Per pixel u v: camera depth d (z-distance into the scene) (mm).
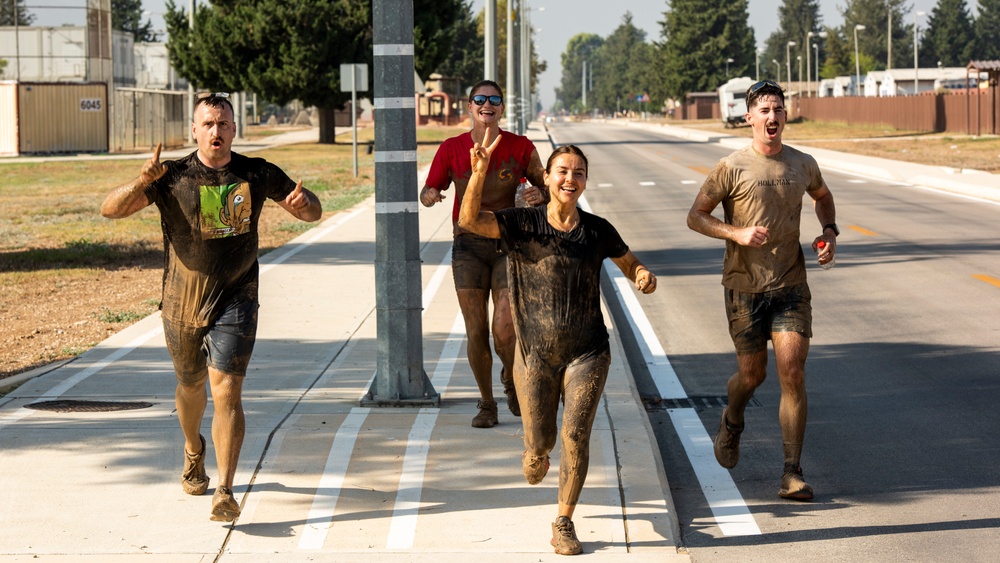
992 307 14273
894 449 8469
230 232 6293
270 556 6102
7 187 37281
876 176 39125
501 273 8109
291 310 13883
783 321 7168
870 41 197875
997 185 31500
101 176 42656
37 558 6055
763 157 7152
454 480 7273
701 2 167625
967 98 69562
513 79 53844
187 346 6496
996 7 192750
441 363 10859
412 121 8945
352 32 67625
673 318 14148
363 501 6910
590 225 6082
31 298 15641
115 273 18250
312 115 132500
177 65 67625
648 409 9812
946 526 6809
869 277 16922
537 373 6102
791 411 7219
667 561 6055
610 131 111375
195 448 6906
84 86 58031
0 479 7266
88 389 9711
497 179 8258
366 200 31250
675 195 32781
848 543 6543
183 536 6367
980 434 8820
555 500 6934
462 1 72938
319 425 8438
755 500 7352
